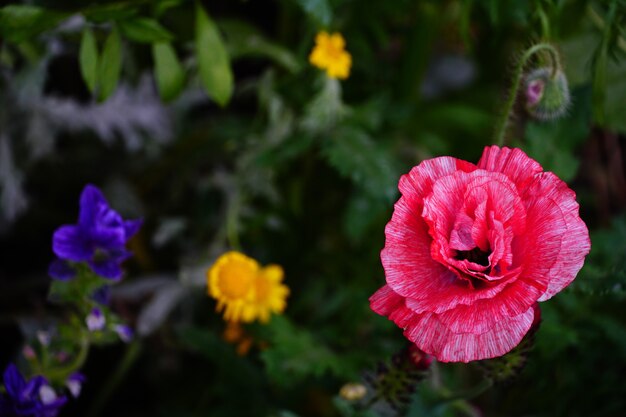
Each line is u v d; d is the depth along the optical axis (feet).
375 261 2.55
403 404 2.00
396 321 1.72
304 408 2.43
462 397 2.03
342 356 2.31
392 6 2.53
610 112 2.56
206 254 2.54
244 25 2.53
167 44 2.20
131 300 2.53
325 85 2.45
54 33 2.32
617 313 2.37
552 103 1.99
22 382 1.96
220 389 2.37
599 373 2.35
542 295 1.70
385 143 2.55
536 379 2.32
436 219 1.71
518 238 1.72
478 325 1.68
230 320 2.45
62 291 1.98
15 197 2.42
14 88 2.39
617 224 2.39
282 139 2.56
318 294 2.57
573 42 2.55
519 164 1.74
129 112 2.48
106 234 1.98
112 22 2.13
